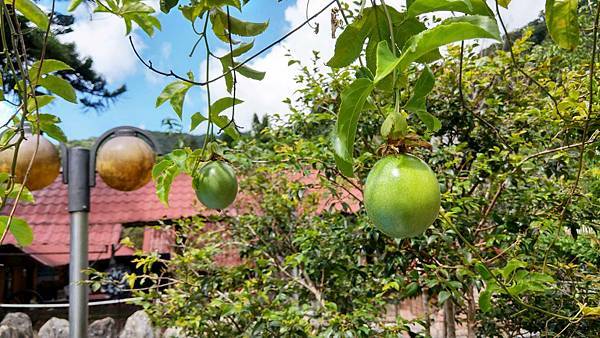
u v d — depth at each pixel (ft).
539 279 5.64
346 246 10.48
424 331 9.63
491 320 12.27
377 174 3.74
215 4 5.25
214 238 14.75
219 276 12.63
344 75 11.70
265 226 14.12
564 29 4.10
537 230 9.87
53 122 6.28
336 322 9.05
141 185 10.57
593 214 10.00
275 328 10.02
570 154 10.36
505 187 10.13
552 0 4.07
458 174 10.80
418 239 8.98
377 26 4.41
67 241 26.45
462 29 2.67
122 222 25.99
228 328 11.85
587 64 10.41
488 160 9.79
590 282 10.18
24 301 27.20
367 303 10.00
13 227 5.89
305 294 12.30
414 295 9.57
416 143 3.80
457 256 9.01
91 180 11.19
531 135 10.87
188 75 5.81
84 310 11.21
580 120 8.06
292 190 12.54
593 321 10.15
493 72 12.06
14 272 27.58
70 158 11.09
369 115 10.84
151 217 26.02
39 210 28.04
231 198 5.98
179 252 16.94
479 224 10.26
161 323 12.73
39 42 15.94
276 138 14.84
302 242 11.76
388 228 3.63
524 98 12.24
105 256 25.50
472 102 12.00
